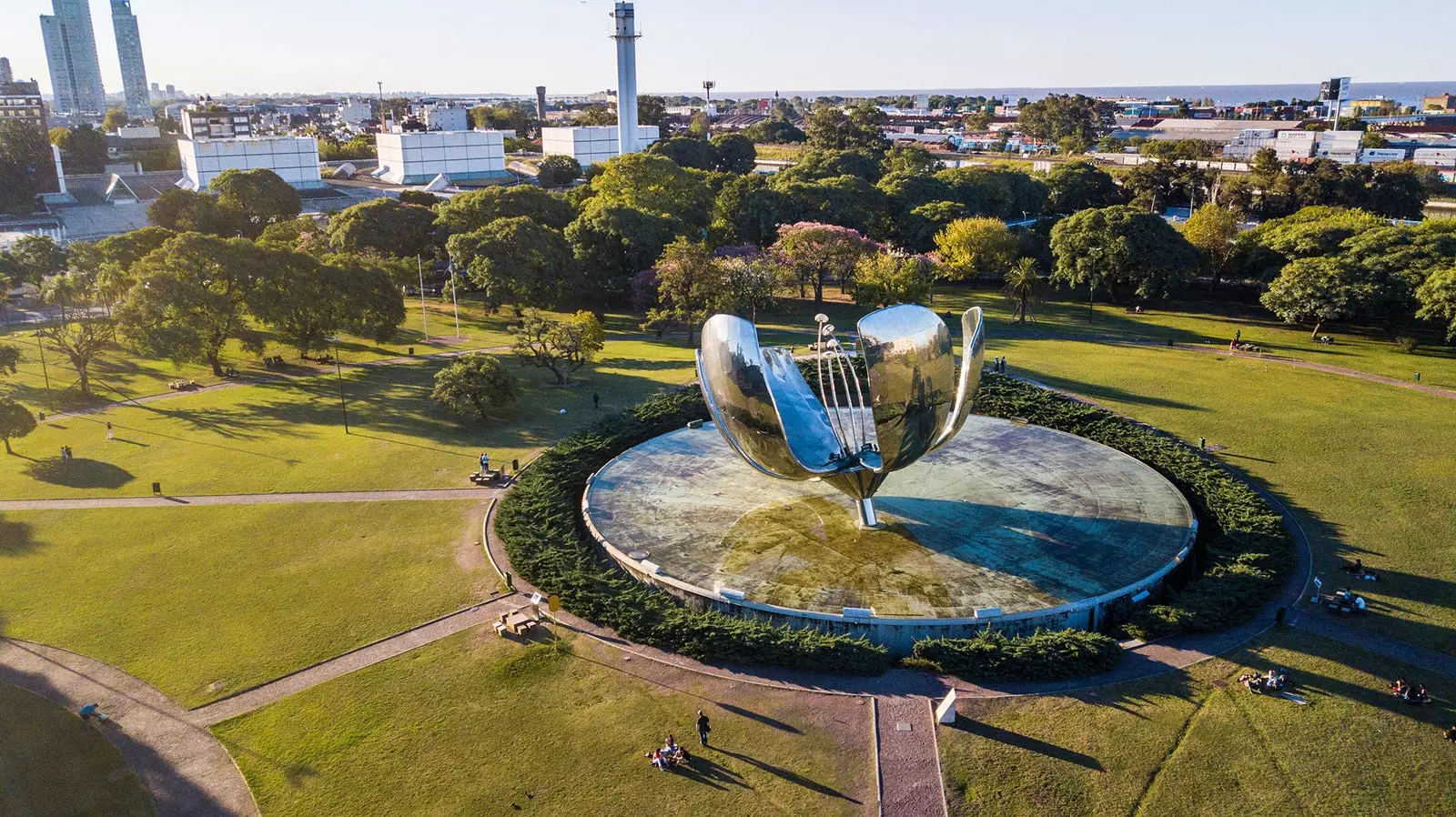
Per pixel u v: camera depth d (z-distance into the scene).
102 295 81.88
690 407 60.47
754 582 38.25
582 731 30.50
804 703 31.72
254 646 35.59
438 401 61.41
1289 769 28.36
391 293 80.44
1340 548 43.00
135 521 47.16
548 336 69.44
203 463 55.44
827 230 99.19
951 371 37.28
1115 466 50.81
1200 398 65.69
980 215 140.00
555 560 40.78
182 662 34.59
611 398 67.19
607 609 36.72
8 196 165.25
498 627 36.16
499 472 52.59
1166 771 28.27
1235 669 33.38
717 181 132.25
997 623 35.22
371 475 53.28
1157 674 33.06
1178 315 96.94
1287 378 71.00
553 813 27.00
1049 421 58.41
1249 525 43.31
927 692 32.16
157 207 129.88
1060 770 28.36
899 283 90.38
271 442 59.09
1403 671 33.28
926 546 41.28
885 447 37.47
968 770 28.39
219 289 75.00
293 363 79.19
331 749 29.83
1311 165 154.38
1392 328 83.44
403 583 40.34
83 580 41.00
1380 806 26.95
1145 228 96.94
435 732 30.55
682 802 27.31
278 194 141.25
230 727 30.92
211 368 77.25
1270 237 99.19
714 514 45.22
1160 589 39.16
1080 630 36.50
